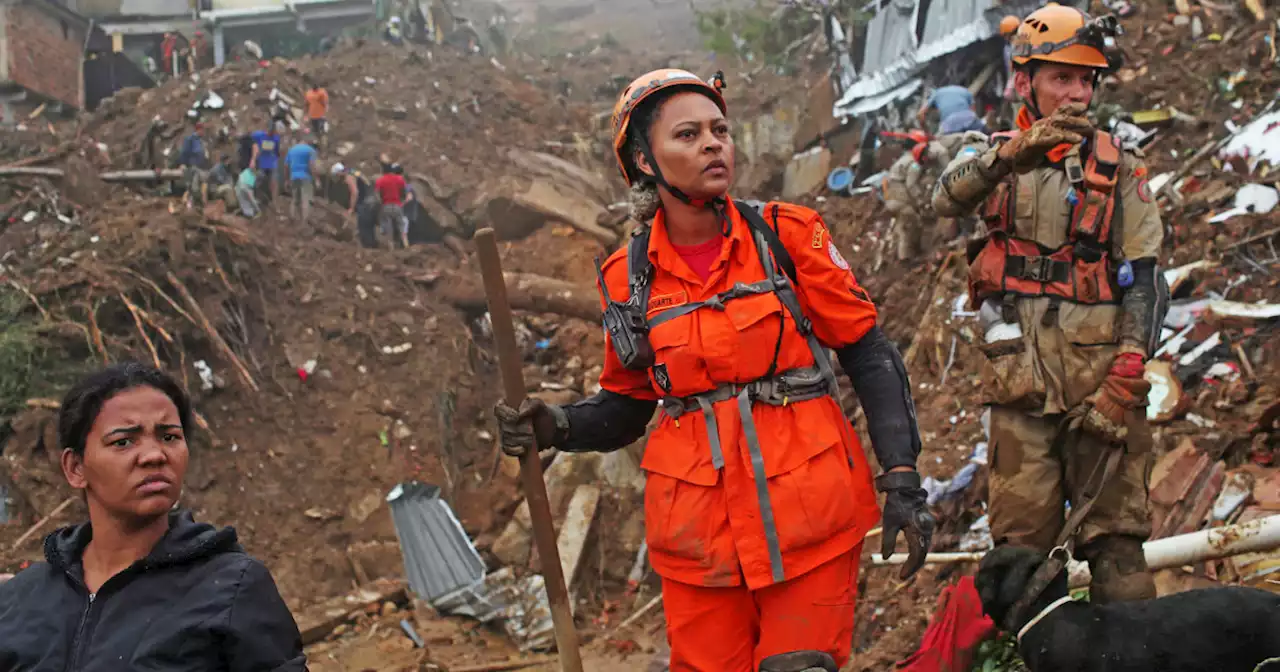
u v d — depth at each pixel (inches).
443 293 517.0
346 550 386.3
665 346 101.8
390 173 601.0
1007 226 137.3
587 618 346.3
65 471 96.1
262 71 775.1
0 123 868.6
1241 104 361.7
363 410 429.4
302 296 475.8
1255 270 282.0
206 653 89.8
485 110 780.0
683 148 101.3
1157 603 125.7
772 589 99.3
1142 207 133.6
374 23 1092.5
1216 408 239.3
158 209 465.1
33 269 418.0
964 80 477.1
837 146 603.8
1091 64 136.9
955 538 245.4
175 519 96.9
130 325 412.5
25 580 95.4
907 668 171.3
